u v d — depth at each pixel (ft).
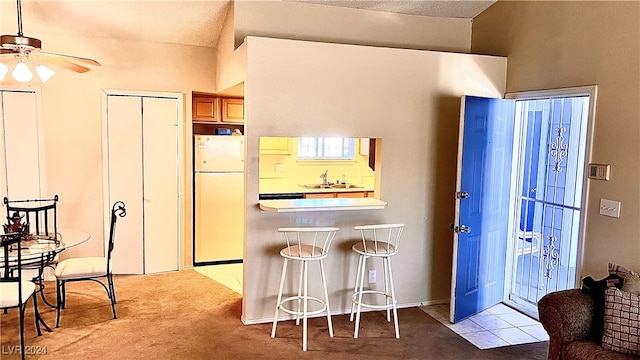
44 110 16.57
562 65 13.50
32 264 14.01
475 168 14.06
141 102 17.57
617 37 11.84
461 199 13.73
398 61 14.38
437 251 15.51
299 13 15.30
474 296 14.67
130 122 17.52
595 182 12.38
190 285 16.98
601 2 12.28
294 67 13.29
